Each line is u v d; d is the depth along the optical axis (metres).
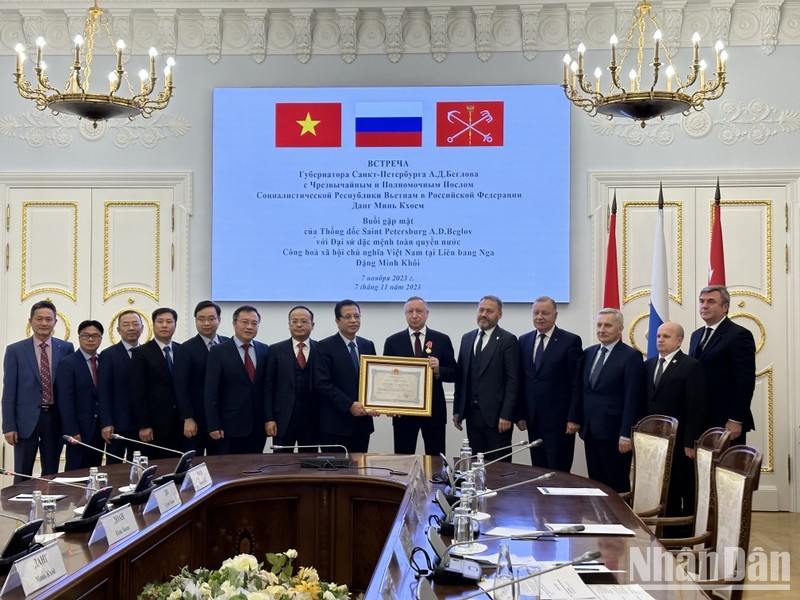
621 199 7.10
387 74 7.23
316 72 7.25
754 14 6.98
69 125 7.32
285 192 7.23
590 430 5.54
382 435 7.09
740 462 3.22
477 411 5.94
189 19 7.28
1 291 7.30
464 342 6.11
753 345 5.52
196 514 3.99
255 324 5.72
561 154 7.08
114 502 3.55
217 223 7.22
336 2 7.12
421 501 3.37
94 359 5.96
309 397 5.84
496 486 4.03
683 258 7.05
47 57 7.32
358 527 4.38
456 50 7.18
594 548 2.82
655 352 6.43
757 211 7.00
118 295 7.31
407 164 7.18
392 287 7.18
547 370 5.88
